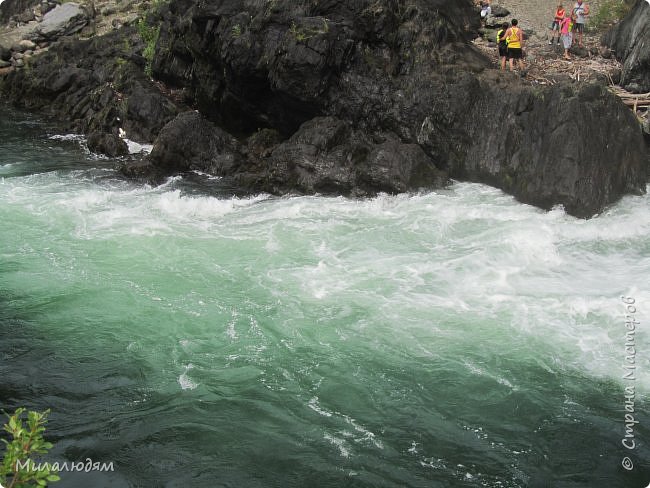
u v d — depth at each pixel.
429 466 8.92
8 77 31.42
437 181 17.75
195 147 19.95
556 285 13.02
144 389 10.30
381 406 9.96
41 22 34.19
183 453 9.09
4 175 19.77
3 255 14.32
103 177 19.59
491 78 18.81
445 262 13.89
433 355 11.04
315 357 11.00
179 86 24.91
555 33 24.08
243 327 11.79
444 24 20.17
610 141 16.58
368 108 19.06
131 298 12.69
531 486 8.65
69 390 10.27
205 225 15.88
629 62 20.95
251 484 8.62
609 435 9.45
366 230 15.48
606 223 15.50
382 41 19.52
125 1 36.00
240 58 19.64
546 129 16.77
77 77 28.22
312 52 18.52
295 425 9.58
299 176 17.70
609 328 11.61
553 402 10.05
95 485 8.56
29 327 11.78
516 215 16.06
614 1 26.28
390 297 12.65
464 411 9.88
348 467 8.88
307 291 12.90
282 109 20.27
